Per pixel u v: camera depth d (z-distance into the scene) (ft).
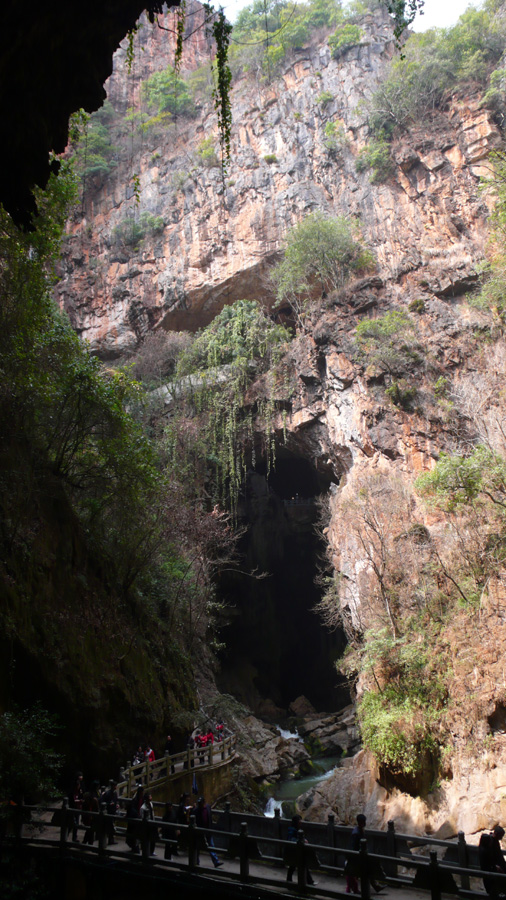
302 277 121.49
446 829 56.75
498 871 27.91
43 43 25.29
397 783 66.18
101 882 34.81
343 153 132.87
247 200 142.00
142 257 149.28
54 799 50.83
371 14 144.87
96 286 152.76
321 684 139.23
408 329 104.88
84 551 68.95
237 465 117.80
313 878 32.42
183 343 133.49
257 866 34.53
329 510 109.60
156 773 58.34
